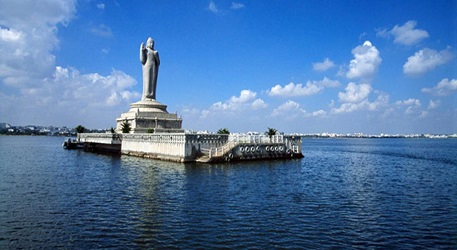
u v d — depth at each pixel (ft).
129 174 160.56
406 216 89.45
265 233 74.28
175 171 169.17
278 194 116.16
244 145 221.46
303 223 81.87
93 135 344.08
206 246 66.54
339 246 67.21
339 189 128.98
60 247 66.39
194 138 206.59
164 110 327.67
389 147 582.35
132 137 270.46
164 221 82.74
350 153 387.96
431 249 66.23
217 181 139.85
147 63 327.47
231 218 85.40
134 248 65.67
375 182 149.18
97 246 66.80
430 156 333.62
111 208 95.61
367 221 84.28
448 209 97.60
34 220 83.92
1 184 136.15
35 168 192.85
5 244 67.92
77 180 145.59
